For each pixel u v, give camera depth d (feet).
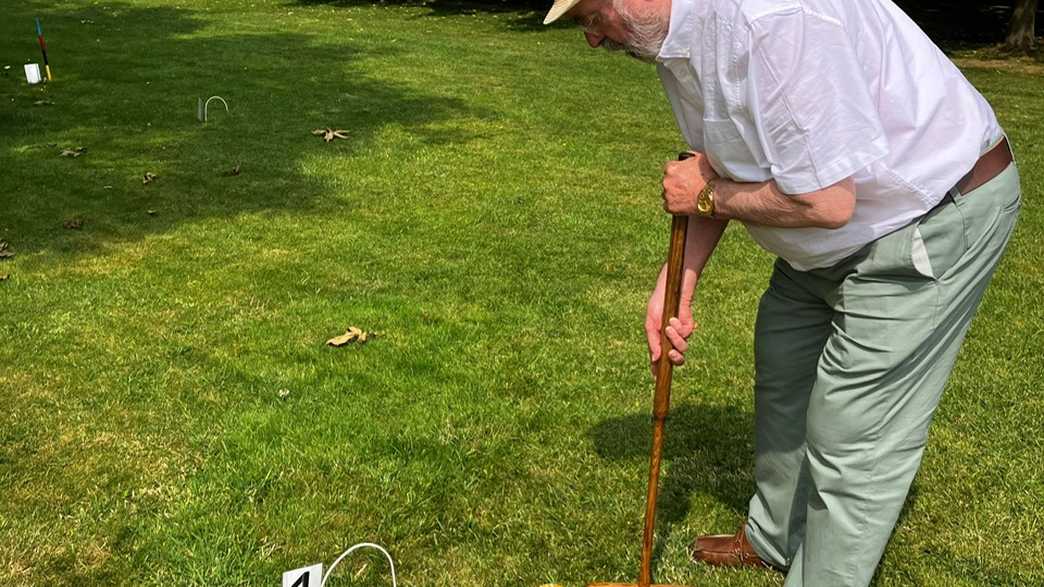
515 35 52.70
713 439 11.53
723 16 6.15
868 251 7.00
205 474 10.48
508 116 30.91
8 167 22.97
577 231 19.45
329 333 14.17
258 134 27.20
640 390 12.71
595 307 15.48
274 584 8.84
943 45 55.62
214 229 18.95
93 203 20.43
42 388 12.26
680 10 6.35
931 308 6.97
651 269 17.38
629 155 26.37
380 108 31.48
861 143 6.15
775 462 8.72
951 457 11.11
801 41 6.01
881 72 6.52
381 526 9.71
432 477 10.55
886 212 6.81
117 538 9.41
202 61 39.55
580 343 14.11
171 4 61.11
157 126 27.76
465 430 11.52
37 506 9.86
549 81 37.91
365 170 23.75
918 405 7.29
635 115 31.83
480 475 10.67
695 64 6.47
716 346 14.12
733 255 18.20
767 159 6.42
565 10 6.49
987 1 70.64
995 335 14.62
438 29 54.49
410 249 18.08
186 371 12.85
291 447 11.02
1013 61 50.37
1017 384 12.94
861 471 7.35
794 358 8.35
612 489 10.46
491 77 38.37
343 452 10.95
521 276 16.81
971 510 10.13
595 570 9.23
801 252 7.25
